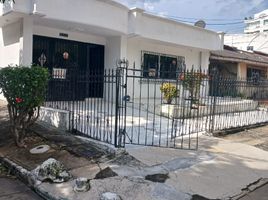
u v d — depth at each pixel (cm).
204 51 1783
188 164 641
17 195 516
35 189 531
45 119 871
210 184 559
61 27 1174
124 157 647
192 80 1016
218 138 877
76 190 507
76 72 1137
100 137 748
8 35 1169
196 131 914
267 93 1377
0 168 623
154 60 1537
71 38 1254
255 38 3144
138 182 538
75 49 1283
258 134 984
